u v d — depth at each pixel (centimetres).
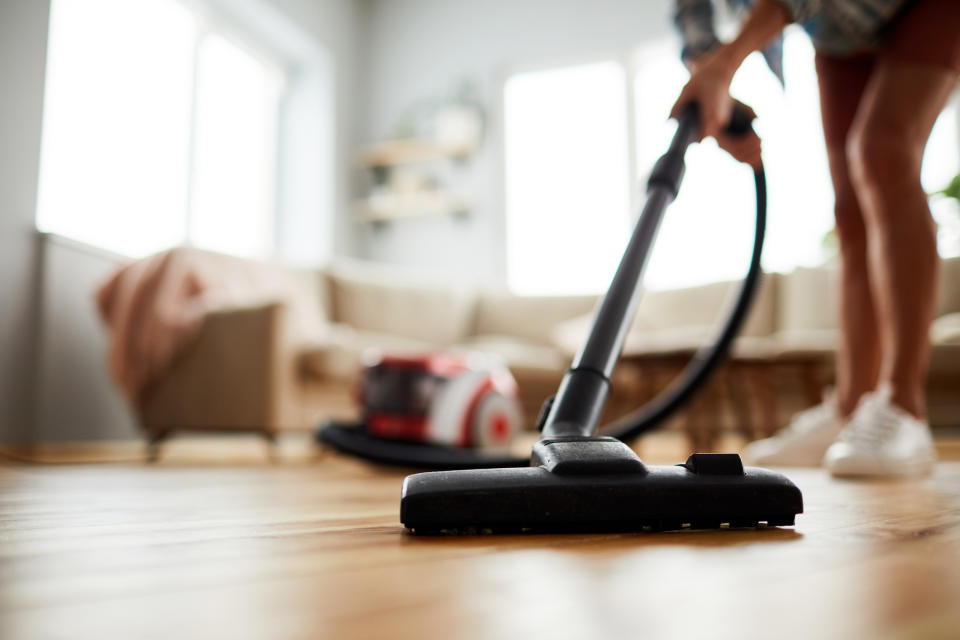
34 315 257
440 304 392
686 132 78
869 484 92
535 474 45
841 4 112
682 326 349
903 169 107
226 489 93
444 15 497
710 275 412
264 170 466
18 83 257
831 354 260
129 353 240
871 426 105
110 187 340
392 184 484
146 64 364
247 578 31
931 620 23
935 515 55
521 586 29
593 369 56
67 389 266
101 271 284
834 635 22
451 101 488
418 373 158
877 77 112
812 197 395
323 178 475
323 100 479
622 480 45
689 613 25
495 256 467
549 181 476
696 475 46
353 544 41
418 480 45
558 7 470
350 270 383
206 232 411
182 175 385
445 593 28
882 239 108
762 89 404
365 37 511
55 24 312
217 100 422
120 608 25
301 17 455
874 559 35
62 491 89
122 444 289
